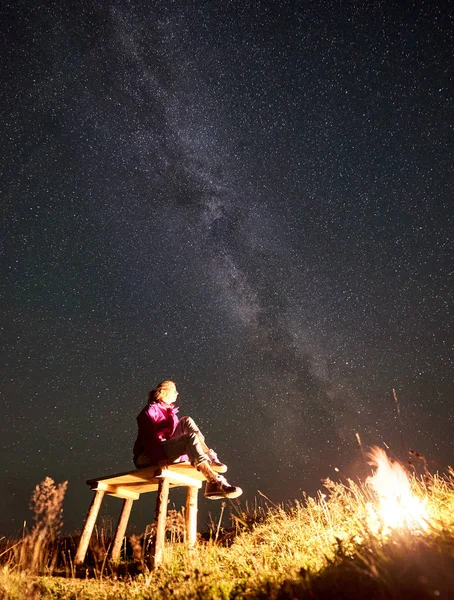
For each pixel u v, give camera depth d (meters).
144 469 4.05
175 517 3.86
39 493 2.36
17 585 3.01
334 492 3.83
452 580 1.85
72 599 2.92
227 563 3.36
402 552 2.12
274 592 2.19
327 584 2.14
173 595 2.62
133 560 4.18
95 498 4.39
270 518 4.86
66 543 4.89
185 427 4.41
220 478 3.92
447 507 3.16
